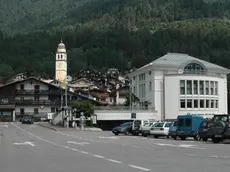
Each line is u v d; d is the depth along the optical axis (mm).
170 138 41250
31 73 175125
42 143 29406
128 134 49656
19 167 14641
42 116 108625
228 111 98375
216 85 84062
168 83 81000
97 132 55375
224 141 31734
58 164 15352
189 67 83562
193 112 80625
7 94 111500
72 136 41656
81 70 183375
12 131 54719
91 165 14852
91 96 123812
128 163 15367
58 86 111938
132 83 93125
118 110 77125
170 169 13508
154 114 79875
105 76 168250
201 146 25297
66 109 71750
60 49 173500
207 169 13508
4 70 183000
